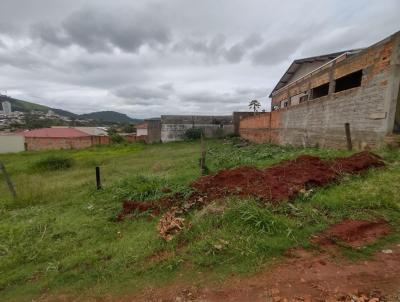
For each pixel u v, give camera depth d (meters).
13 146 26.31
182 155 14.40
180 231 3.45
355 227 2.96
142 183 6.15
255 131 18.88
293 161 5.45
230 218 3.48
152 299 2.35
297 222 3.21
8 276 3.09
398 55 5.61
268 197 3.92
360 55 6.95
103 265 3.05
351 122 7.26
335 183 4.29
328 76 9.20
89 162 13.96
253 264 2.60
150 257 3.07
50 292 2.70
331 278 2.26
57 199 6.41
